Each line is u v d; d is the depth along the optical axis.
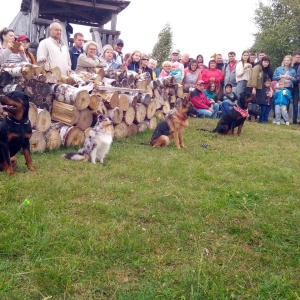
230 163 7.01
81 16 17.42
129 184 5.31
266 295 2.88
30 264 3.09
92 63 9.41
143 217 4.22
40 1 15.03
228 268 3.24
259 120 14.12
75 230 3.72
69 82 8.25
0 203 4.36
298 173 6.45
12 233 3.54
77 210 4.30
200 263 3.21
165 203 4.63
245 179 5.96
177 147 8.41
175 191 5.09
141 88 10.70
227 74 14.12
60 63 8.55
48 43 8.40
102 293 2.84
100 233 3.71
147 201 4.65
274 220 4.28
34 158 6.54
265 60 13.34
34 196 4.61
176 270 3.15
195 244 3.61
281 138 10.53
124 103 9.05
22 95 5.49
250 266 3.33
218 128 10.54
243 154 8.07
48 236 3.53
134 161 6.79
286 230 4.02
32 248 3.31
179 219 4.22
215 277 3.01
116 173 5.88
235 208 4.62
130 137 9.38
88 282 2.93
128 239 3.59
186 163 6.82
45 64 7.56
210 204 4.62
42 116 7.00
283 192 5.29
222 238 3.83
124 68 10.35
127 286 2.91
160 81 11.89
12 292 2.73
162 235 3.77
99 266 3.15
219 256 3.46
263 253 3.57
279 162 7.36
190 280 2.96
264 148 8.90
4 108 5.38
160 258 3.33
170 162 6.80
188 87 13.93
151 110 10.43
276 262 3.40
